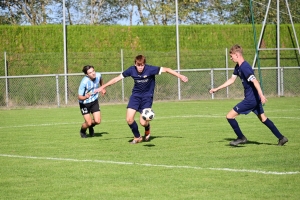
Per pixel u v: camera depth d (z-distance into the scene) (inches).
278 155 601.9
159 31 1802.4
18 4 2098.9
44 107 1507.1
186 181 479.8
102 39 1743.4
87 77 795.4
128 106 708.7
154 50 1797.5
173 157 606.9
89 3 2146.9
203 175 502.6
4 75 1571.1
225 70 1726.1
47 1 2116.1
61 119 1124.5
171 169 535.8
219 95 1706.4
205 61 1759.4
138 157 613.6
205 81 1700.3
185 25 1828.2
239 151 637.3
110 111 1299.2
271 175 495.5
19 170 550.3
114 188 460.1
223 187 454.6
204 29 1843.0
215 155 613.0
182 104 1465.3
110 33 1752.0
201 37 1840.6
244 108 655.8
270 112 1160.2
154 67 690.2
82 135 814.5
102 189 457.7
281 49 1731.1
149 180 488.1
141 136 754.8
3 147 724.0
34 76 1461.6
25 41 1672.0
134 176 506.3
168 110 1273.4
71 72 1635.1
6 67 1467.8
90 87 794.8
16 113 1304.1
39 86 1555.1
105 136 823.7
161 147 687.7
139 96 705.0
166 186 462.9
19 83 1549.0
